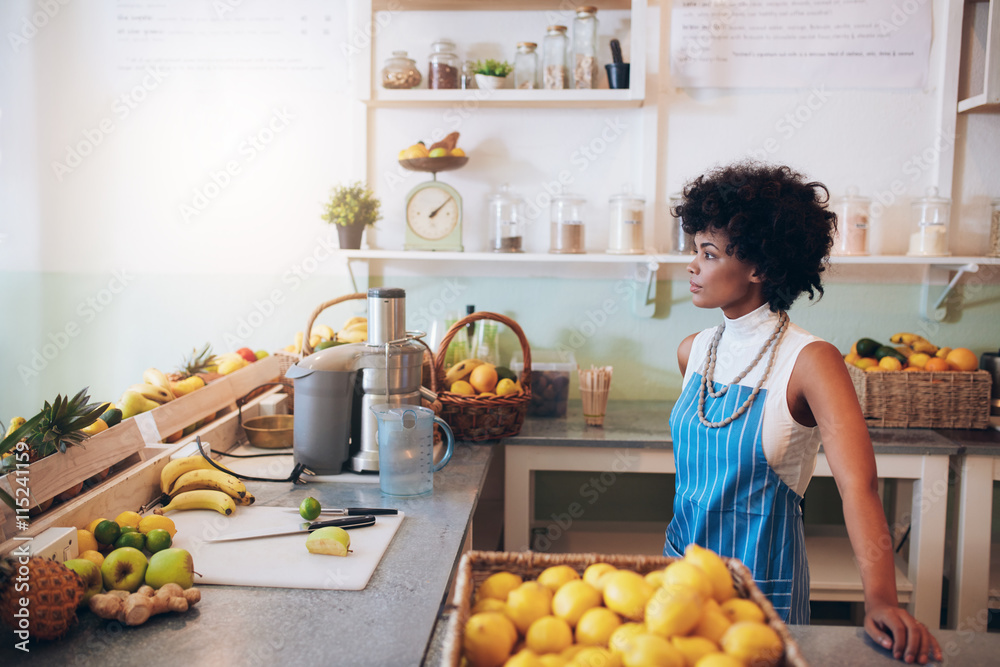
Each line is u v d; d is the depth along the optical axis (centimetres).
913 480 213
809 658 93
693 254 232
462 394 199
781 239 121
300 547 125
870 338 246
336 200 236
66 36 253
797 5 237
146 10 251
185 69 253
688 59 241
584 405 226
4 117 255
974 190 241
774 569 128
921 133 239
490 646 75
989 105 223
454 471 174
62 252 260
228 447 185
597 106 244
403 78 238
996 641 97
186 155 256
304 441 166
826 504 261
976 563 204
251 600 107
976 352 247
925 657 91
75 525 119
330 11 249
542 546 243
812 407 121
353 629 99
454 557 123
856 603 234
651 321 254
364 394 168
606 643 75
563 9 245
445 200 239
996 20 215
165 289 261
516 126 249
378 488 160
